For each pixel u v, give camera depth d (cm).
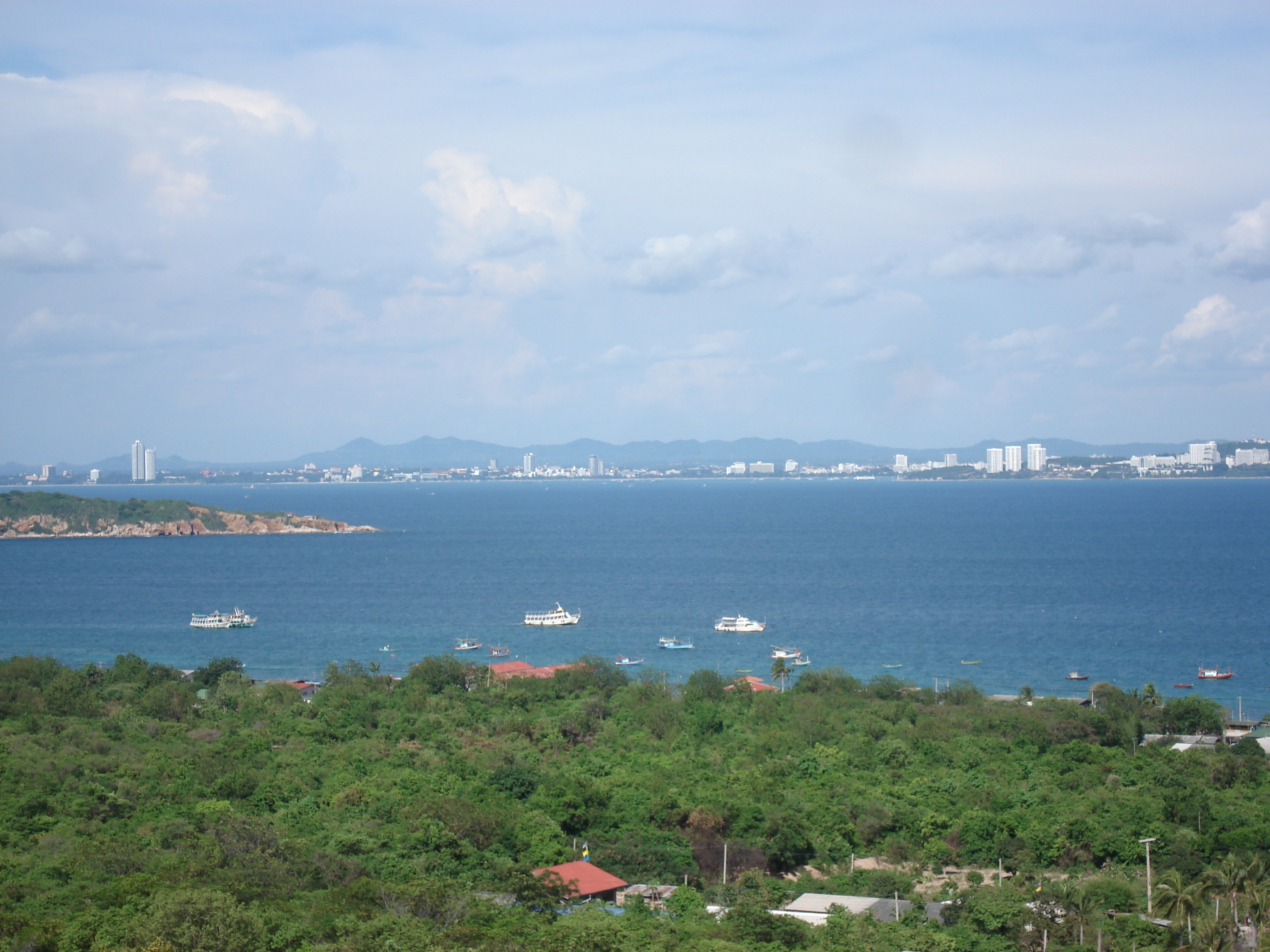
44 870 7306
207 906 6144
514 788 9556
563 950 6219
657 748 11325
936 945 6688
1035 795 9519
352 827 8462
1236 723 13300
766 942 6788
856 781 10181
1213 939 6331
